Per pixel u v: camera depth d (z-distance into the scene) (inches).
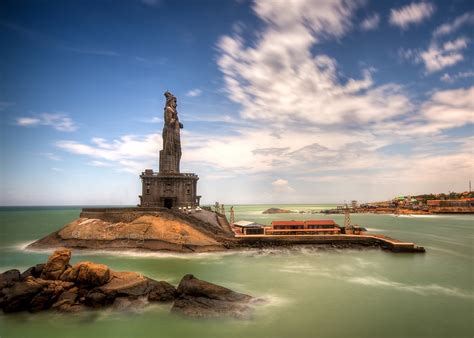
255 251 2413.9
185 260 2069.4
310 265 1985.7
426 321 1131.9
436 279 1676.9
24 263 1978.3
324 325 1086.4
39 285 1190.9
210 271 1798.7
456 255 2359.7
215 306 1169.4
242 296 1274.6
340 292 1441.9
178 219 2536.9
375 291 1464.1
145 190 2970.0
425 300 1349.7
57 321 1086.4
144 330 1029.2
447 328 1077.8
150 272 1750.7
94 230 2396.7
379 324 1101.7
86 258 2081.7
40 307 1141.1
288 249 2506.2
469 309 1250.0
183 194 3021.7
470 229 4362.7
